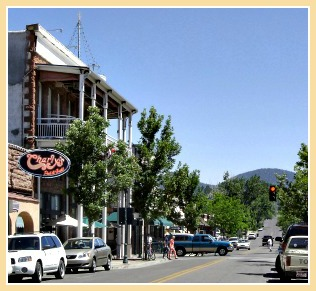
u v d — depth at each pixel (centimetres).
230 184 19225
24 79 3844
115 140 4425
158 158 4953
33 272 2331
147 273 2994
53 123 3853
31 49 3859
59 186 4128
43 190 3869
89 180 3591
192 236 6069
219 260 4775
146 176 4922
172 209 5466
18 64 3862
